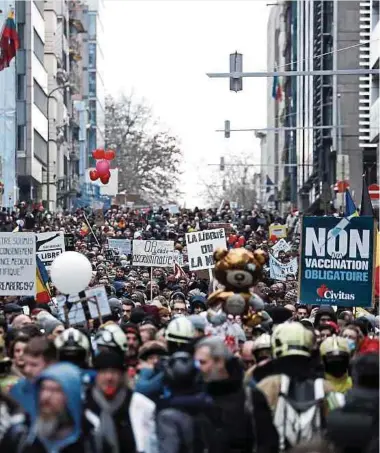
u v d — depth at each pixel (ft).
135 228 247.70
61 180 430.61
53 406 36.09
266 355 50.47
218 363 42.11
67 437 36.58
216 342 42.37
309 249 68.44
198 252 106.42
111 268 134.82
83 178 508.94
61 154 451.53
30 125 373.81
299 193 489.26
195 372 41.16
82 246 165.58
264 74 101.91
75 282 62.90
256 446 42.09
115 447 38.17
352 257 68.03
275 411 43.29
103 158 204.03
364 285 67.87
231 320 61.36
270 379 43.73
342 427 40.40
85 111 512.63
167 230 230.07
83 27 526.16
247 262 62.23
